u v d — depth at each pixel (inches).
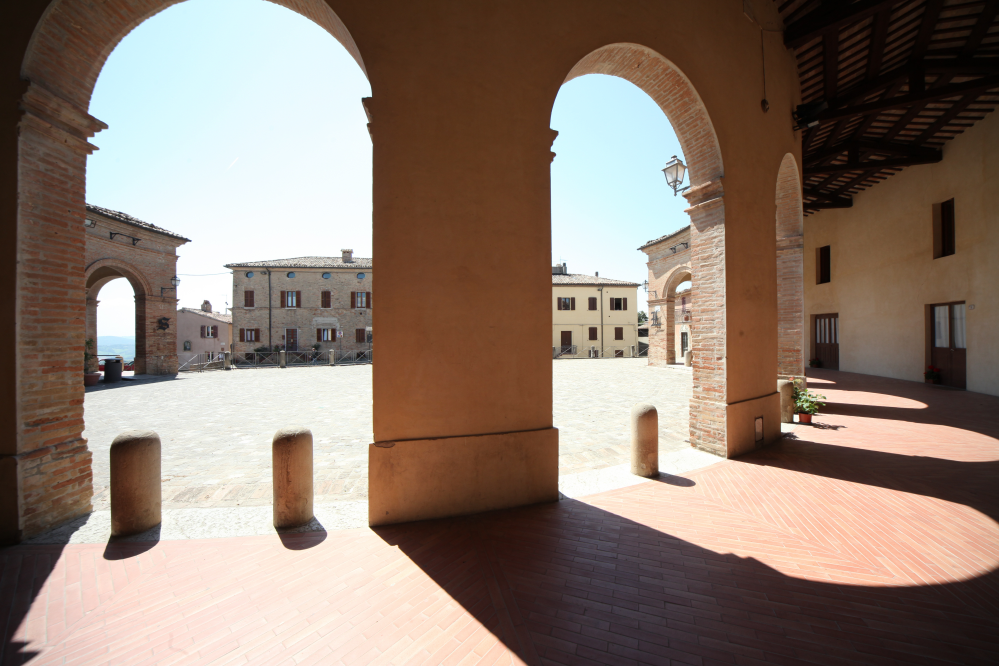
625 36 178.1
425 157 142.9
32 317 134.6
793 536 131.0
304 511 140.5
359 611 95.6
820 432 263.6
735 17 229.1
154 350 754.8
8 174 130.2
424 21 143.1
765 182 245.3
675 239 823.7
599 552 121.9
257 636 87.5
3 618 93.0
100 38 143.9
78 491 146.9
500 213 152.9
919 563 115.1
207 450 238.7
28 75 132.7
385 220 138.6
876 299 534.3
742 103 229.8
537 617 93.5
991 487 168.9
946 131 408.2
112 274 772.0
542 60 159.6
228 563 115.8
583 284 1461.6
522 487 155.1
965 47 288.0
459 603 98.4
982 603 98.0
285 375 765.9
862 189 553.3
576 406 382.3
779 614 94.7
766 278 241.4
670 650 83.9
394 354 140.3
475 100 149.3
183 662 80.5
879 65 301.3
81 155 149.3
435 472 144.3
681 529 136.1
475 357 149.6
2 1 130.8
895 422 287.3
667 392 482.0
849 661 80.7
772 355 245.9
